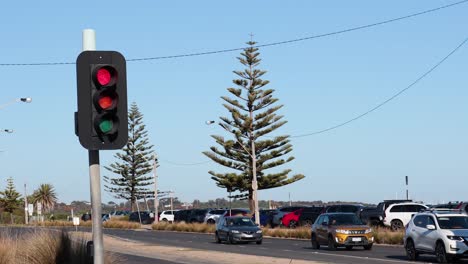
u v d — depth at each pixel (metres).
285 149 69.12
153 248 32.69
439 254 22.59
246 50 68.38
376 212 40.72
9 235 20.19
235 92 68.44
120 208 125.00
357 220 30.98
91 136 9.55
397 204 39.97
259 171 68.88
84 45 9.86
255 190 52.16
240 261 23.89
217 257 26.20
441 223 23.14
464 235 22.19
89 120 9.58
